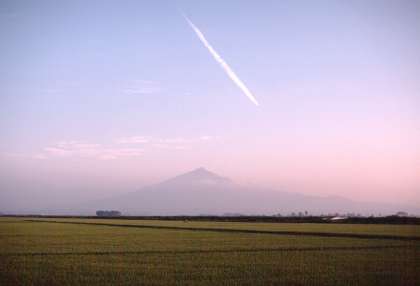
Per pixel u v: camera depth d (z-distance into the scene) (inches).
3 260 1450.5
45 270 1253.1
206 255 1589.6
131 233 2878.9
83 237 2485.2
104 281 1102.4
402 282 1103.6
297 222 5393.7
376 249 1777.8
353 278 1146.7
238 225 4264.3
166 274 1194.0
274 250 1752.0
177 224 4562.0
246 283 1085.1
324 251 1707.7
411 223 4744.1
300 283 1087.6
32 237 2480.3
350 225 4180.6
